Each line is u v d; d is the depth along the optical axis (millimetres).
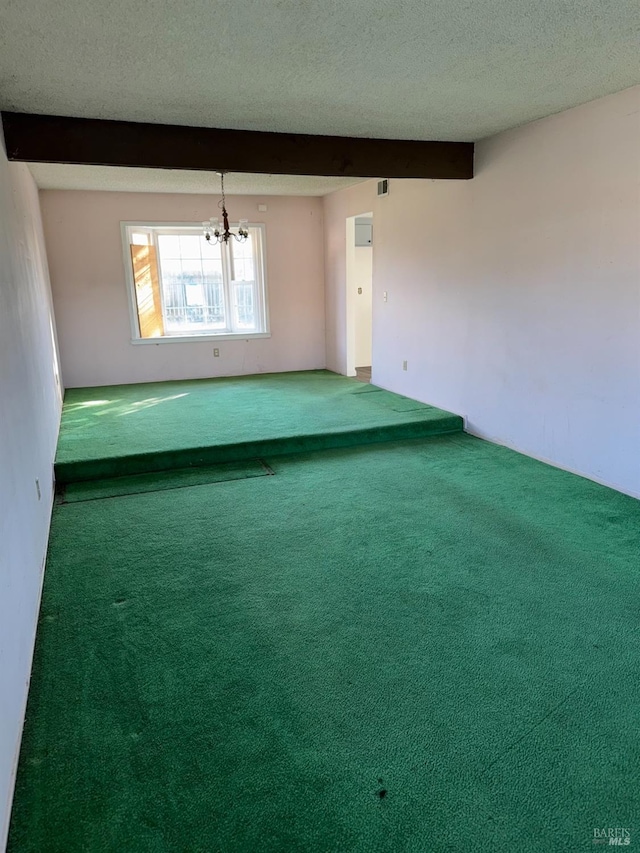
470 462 4340
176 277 7496
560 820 1496
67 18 2137
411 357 5949
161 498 3732
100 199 6789
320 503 3619
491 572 2754
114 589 2646
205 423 5078
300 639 2270
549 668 2084
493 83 3037
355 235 8070
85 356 7066
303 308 7980
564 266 3871
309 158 4027
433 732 1795
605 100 3389
